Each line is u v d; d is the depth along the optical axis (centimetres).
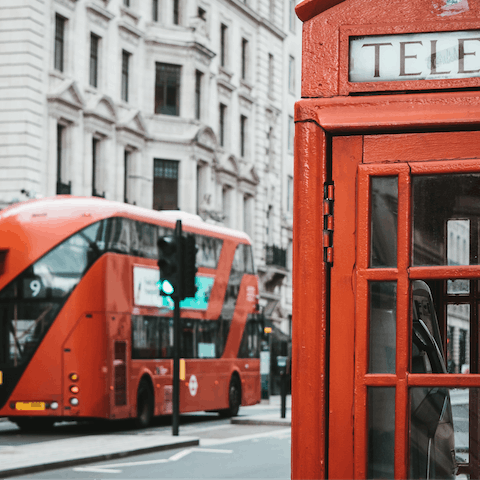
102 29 3669
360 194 271
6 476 1210
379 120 271
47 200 1875
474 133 266
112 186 3719
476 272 259
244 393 2484
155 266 2045
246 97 4797
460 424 263
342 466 266
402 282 265
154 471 1297
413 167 267
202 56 4225
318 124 278
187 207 4069
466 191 264
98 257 1833
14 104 3167
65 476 1234
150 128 4000
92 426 2152
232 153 4644
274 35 5222
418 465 262
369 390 267
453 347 288
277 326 4988
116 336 1858
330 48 282
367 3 281
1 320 1812
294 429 272
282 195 5309
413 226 268
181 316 2184
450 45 271
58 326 1798
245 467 1354
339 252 273
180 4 4206
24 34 3188
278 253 5072
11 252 1820
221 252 2400
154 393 2012
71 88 3406
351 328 270
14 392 1798
